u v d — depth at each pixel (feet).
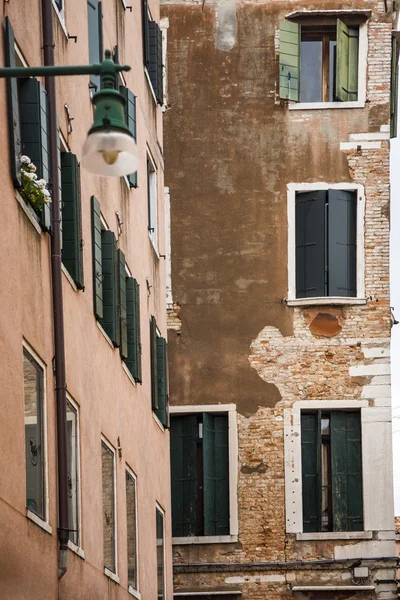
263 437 108.06
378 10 113.19
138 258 86.12
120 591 74.13
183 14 114.62
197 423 108.99
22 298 51.98
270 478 107.55
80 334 64.80
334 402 108.27
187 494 108.17
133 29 89.04
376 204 111.04
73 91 65.98
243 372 109.19
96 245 69.56
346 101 112.37
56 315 57.88
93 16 73.92
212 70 113.70
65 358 60.13
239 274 110.73
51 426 56.70
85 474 64.69
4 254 48.85
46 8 58.85
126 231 81.41
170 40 114.32
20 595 49.49
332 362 108.99
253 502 107.14
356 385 108.58
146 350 88.58
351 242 111.04
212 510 107.34
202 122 112.88
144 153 91.35
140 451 84.28
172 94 113.50
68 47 65.00
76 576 61.05
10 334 49.34
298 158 111.96
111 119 39.27
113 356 74.95
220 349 109.60
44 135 56.29
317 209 111.24
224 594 105.50
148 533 86.48
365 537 106.01
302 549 106.22
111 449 73.46
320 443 107.86
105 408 71.61
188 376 109.09
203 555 106.42
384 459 107.34
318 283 110.32
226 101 113.19
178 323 110.11
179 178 112.27
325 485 107.76
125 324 78.38
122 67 39.55
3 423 47.60
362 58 112.68
